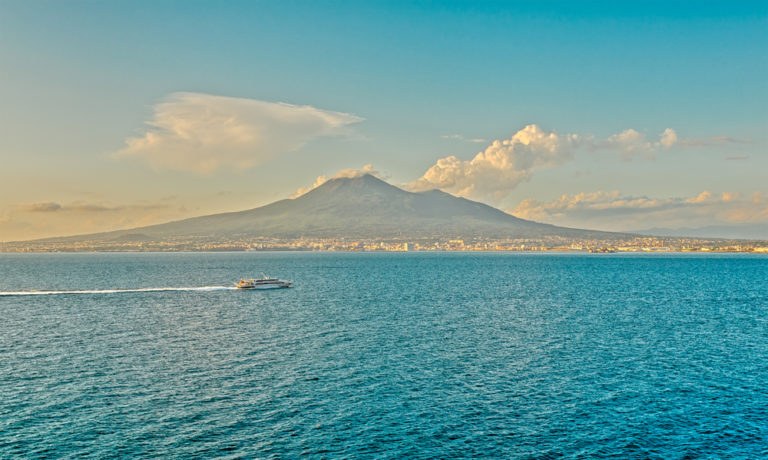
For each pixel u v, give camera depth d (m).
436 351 80.31
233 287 185.62
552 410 55.38
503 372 68.81
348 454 45.47
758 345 85.00
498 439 48.50
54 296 158.88
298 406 56.12
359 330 97.50
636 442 48.12
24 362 73.50
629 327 101.25
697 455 45.91
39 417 52.72
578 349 81.88
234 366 71.56
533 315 117.00
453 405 56.62
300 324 104.50
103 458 44.44
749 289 179.50
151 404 56.50
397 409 55.41
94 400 57.59
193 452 45.66
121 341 88.12
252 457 44.88
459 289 178.62
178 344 85.56
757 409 55.75
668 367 71.38
